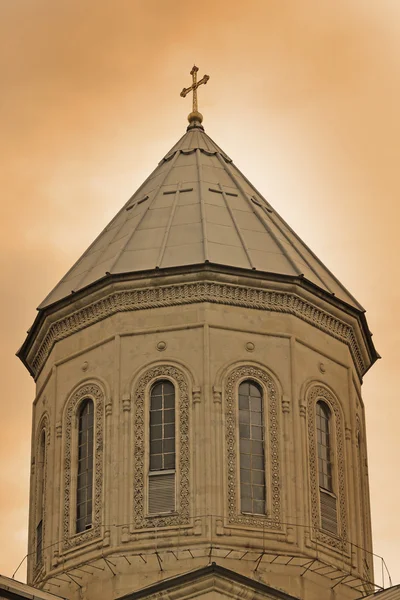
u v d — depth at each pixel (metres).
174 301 72.94
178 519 69.31
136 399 71.69
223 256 73.88
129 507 69.94
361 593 71.19
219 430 70.69
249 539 69.25
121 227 78.06
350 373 75.50
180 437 70.69
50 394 74.75
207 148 82.06
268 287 73.44
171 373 71.81
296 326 73.69
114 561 69.12
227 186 79.31
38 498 74.50
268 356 72.69
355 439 74.56
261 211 78.44
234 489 69.94
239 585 66.25
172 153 82.31
